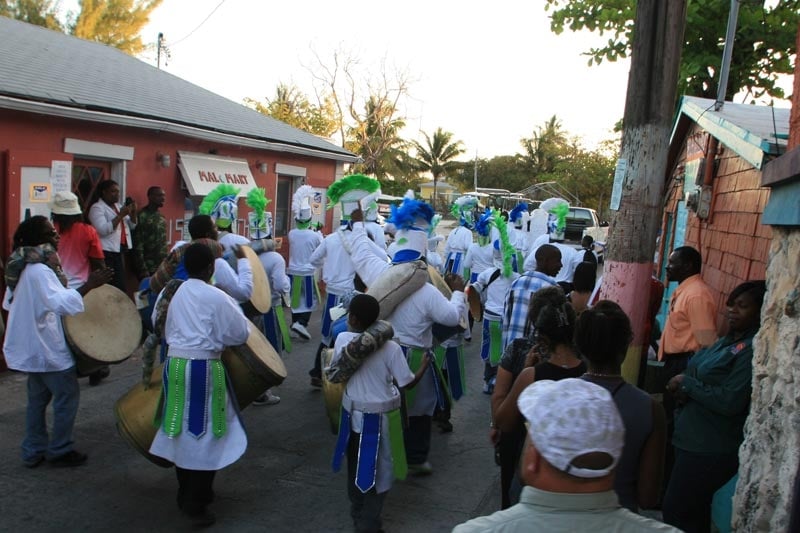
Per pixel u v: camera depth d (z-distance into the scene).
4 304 5.04
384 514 4.73
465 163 70.19
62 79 8.99
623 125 4.60
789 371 2.73
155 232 9.25
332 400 4.89
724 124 5.80
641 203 4.50
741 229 5.73
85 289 5.12
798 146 2.78
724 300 6.09
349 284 7.42
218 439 4.32
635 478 2.84
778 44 10.43
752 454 3.06
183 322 4.30
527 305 5.95
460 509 4.86
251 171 12.27
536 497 1.82
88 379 7.51
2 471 5.08
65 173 8.18
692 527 3.61
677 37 4.39
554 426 1.78
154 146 9.84
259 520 4.57
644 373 5.68
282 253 13.90
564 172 51.72
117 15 32.00
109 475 5.14
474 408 7.30
